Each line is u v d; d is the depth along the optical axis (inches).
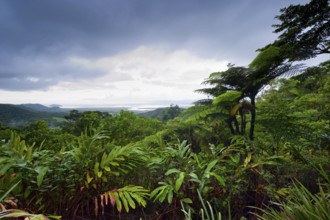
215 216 80.6
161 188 76.0
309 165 106.3
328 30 208.5
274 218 55.2
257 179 91.7
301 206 47.6
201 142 193.0
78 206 78.0
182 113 158.9
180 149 99.3
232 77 133.1
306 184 101.3
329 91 181.3
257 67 127.8
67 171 79.4
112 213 82.0
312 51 198.2
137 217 81.4
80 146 88.8
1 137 206.8
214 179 86.2
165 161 94.6
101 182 83.4
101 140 107.5
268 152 111.3
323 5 217.9
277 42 212.4
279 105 138.3
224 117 128.3
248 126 144.5
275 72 128.1
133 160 91.4
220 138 184.9
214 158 98.3
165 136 211.0
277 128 121.1
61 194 78.1
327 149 128.8
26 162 74.6
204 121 186.5
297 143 114.9
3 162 73.4
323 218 43.5
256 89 129.7
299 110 159.5
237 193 85.8
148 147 128.4
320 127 139.3
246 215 82.0
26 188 72.6
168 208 82.0
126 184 91.0
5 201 58.3
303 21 245.9
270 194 81.0
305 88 245.3
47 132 298.0
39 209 71.5
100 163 82.3
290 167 106.6
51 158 83.2
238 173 88.4
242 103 120.2
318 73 209.2
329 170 106.9
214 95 139.4
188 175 83.6
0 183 65.1
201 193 81.8
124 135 218.7
